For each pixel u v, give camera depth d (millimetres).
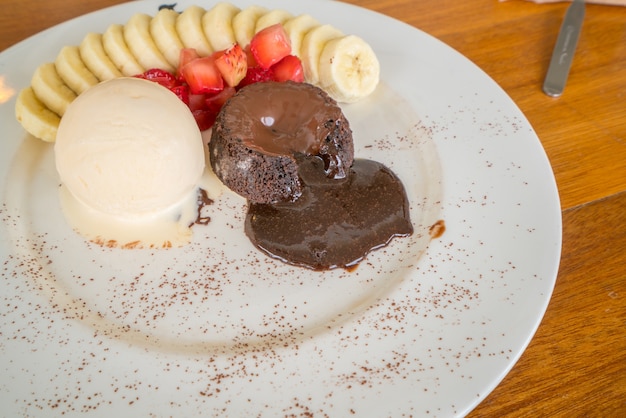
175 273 341
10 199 362
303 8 451
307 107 373
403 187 372
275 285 335
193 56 391
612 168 371
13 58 412
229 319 323
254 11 427
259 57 395
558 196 350
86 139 342
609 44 443
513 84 419
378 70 414
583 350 302
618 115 399
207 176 379
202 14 423
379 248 347
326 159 373
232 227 359
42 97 384
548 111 403
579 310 315
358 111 411
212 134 377
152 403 290
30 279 332
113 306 326
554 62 424
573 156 378
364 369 298
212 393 293
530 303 312
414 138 394
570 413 285
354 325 315
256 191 366
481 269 329
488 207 351
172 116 353
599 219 348
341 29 442
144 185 347
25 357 302
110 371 300
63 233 352
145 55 397
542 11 469
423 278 330
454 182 364
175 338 316
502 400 290
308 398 290
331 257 344
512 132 382
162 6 443
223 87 390
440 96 406
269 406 289
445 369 294
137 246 350
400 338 308
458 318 312
